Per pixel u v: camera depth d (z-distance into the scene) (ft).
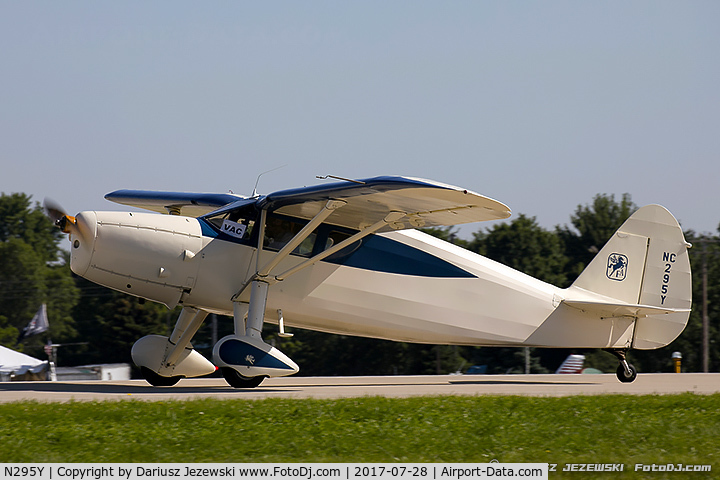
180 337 152.25
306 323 152.35
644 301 174.09
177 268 141.18
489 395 123.03
